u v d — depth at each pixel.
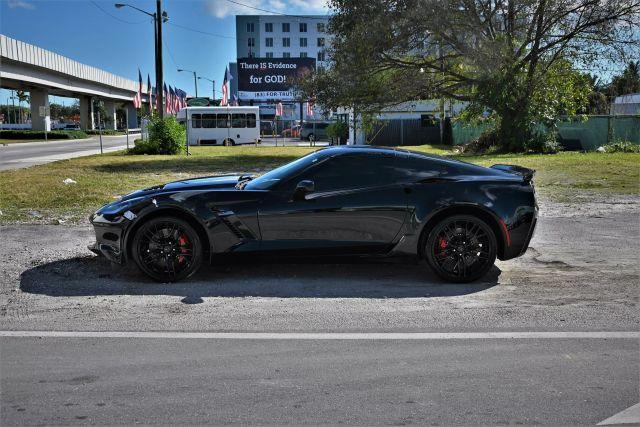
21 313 5.13
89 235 8.73
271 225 5.97
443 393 3.54
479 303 5.45
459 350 4.25
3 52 51.19
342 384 3.67
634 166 18.77
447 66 28.36
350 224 6.02
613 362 4.04
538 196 12.76
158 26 32.75
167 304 5.41
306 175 6.12
